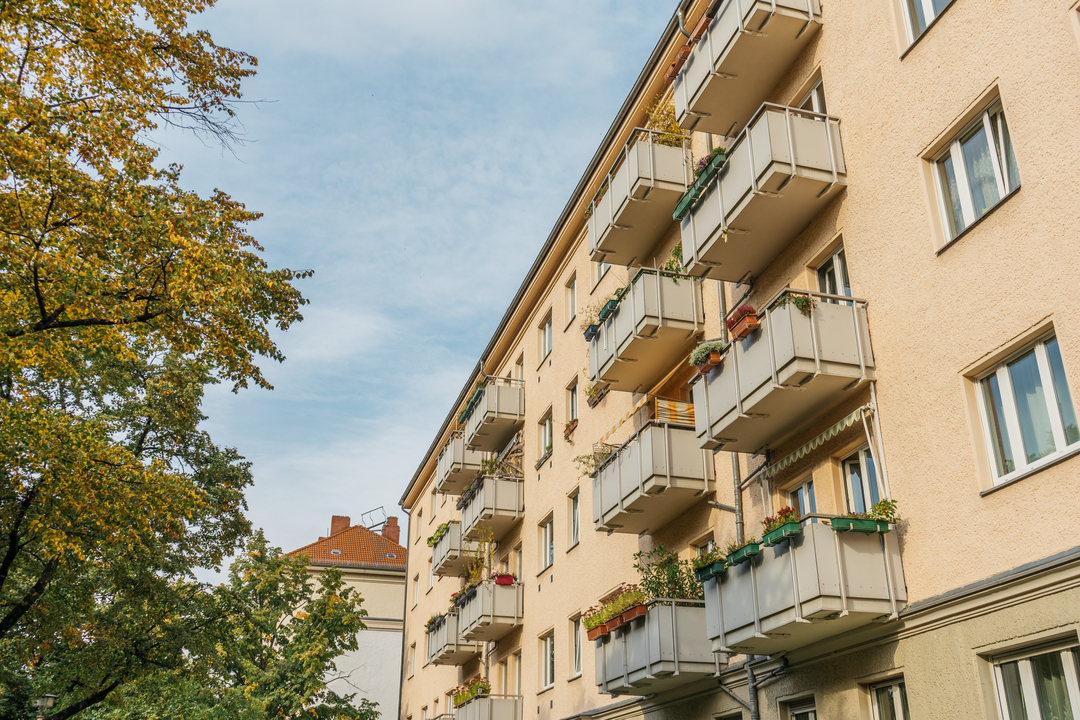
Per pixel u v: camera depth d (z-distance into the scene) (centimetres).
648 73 2014
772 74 1475
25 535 1636
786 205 1315
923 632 1020
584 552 2211
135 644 2095
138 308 1364
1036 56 963
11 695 2252
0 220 1221
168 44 1373
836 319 1188
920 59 1152
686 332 1739
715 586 1307
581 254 2520
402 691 4294
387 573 5303
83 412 2119
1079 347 873
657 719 1702
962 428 1017
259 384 1484
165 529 1781
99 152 1304
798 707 1280
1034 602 875
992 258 998
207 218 1450
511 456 2917
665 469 1620
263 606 3594
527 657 2506
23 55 1255
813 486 1298
